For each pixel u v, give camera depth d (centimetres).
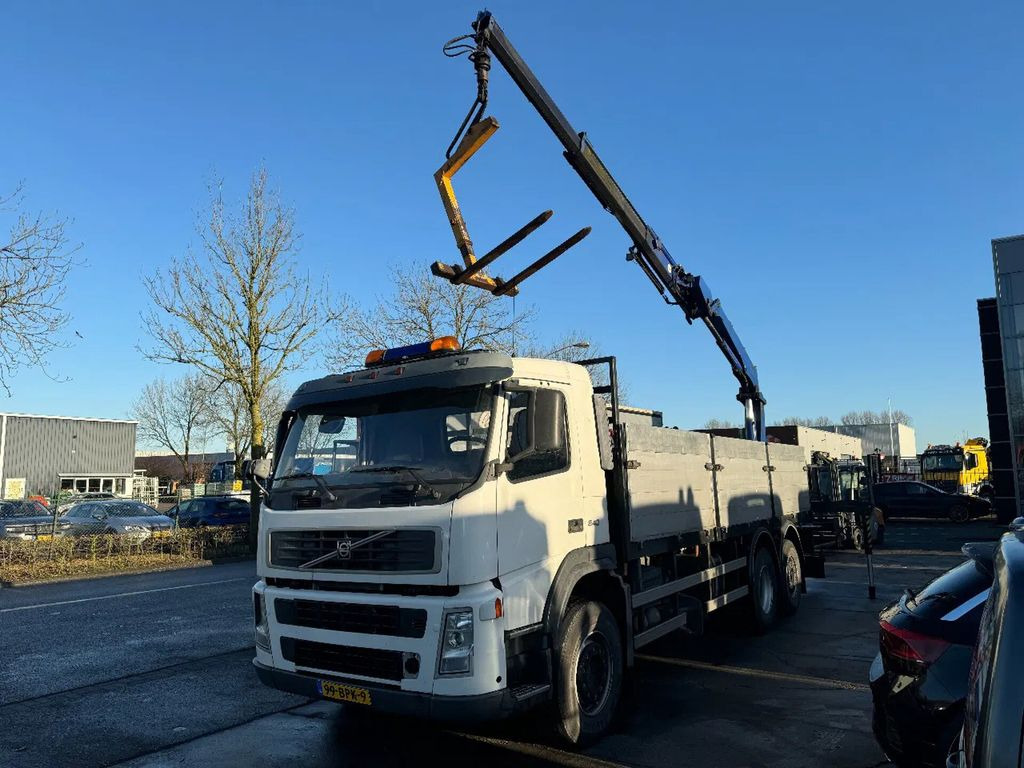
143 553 1864
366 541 475
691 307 1196
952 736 360
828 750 525
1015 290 2309
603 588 596
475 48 725
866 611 1047
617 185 976
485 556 455
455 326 2328
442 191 723
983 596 386
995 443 2711
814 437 2131
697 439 786
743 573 886
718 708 621
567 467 548
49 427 4991
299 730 581
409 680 445
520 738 556
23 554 1664
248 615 1090
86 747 545
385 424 516
